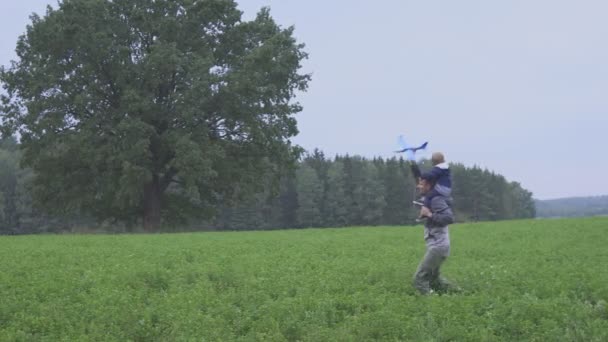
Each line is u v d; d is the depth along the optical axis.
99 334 7.71
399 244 19.84
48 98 42.44
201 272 12.48
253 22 46.97
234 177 45.72
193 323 8.01
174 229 52.53
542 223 31.27
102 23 43.31
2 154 103.94
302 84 47.78
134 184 40.44
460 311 8.62
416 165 10.34
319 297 9.68
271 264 13.96
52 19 42.59
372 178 106.06
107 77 44.59
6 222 95.69
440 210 10.10
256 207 95.88
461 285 10.90
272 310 8.76
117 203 42.84
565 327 7.96
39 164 44.53
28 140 44.34
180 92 42.69
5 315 8.78
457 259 15.10
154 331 7.84
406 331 7.76
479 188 117.06
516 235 23.02
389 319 8.05
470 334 7.54
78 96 40.81
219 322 8.12
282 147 46.38
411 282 11.11
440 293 10.52
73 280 11.46
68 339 7.52
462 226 30.80
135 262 14.37
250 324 8.23
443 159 10.24
